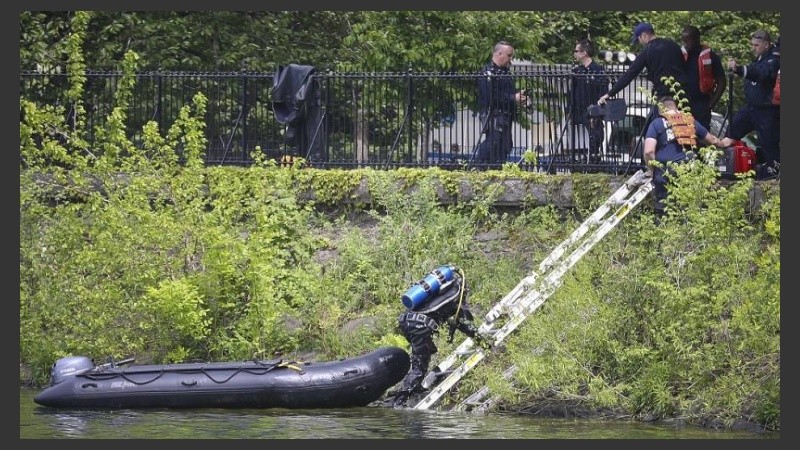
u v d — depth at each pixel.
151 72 87.62
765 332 60.47
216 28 104.75
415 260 75.81
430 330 66.94
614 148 79.88
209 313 74.12
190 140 76.56
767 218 71.19
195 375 67.50
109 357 74.50
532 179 78.56
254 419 63.66
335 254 79.06
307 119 85.44
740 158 73.12
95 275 74.56
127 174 77.56
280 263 75.75
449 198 79.69
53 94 88.81
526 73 81.56
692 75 76.25
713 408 60.91
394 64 102.94
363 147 85.00
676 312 62.81
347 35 108.81
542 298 67.62
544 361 64.44
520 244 76.94
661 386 62.06
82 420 63.50
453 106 83.81
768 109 74.94
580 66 82.81
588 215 76.75
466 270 75.00
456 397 67.94
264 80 87.12
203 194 76.75
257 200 78.69
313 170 82.19
